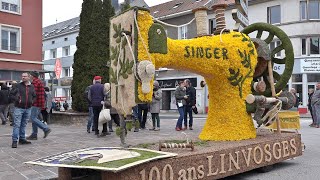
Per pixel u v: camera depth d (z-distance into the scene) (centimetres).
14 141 810
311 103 1421
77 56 1486
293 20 2692
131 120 515
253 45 686
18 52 2384
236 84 661
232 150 548
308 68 2670
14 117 820
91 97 1012
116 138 964
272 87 702
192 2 3225
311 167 659
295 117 885
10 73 2331
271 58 721
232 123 656
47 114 1390
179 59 575
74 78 1491
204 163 502
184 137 793
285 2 2719
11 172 566
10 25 2347
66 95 4003
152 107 1191
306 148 868
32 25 2456
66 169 480
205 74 644
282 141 649
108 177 418
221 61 632
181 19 3161
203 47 613
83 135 1046
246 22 777
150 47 504
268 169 625
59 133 1105
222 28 687
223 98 667
